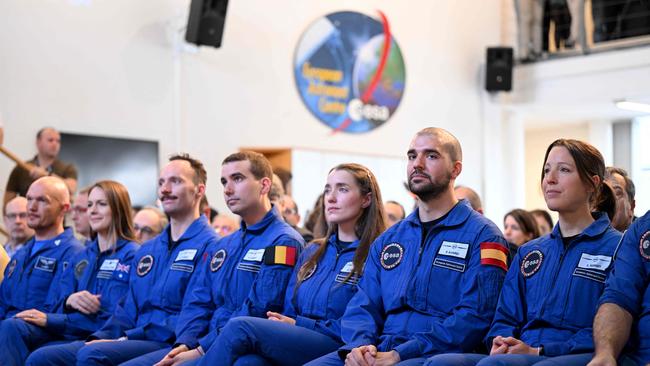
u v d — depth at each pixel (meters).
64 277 5.12
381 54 10.39
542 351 3.08
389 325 3.56
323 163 9.74
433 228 3.60
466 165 11.09
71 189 7.84
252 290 4.11
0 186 7.73
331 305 3.83
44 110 7.99
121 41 8.46
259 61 9.42
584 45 10.41
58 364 4.40
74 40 8.19
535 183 12.79
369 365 3.30
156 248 4.71
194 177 4.68
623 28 10.22
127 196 5.10
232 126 9.20
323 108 9.91
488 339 3.30
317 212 5.98
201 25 8.59
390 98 10.47
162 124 8.70
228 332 3.60
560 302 3.18
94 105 8.27
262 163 4.33
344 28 10.11
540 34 10.90
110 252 4.99
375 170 10.24
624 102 10.27
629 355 2.95
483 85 11.26
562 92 10.63
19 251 5.48
